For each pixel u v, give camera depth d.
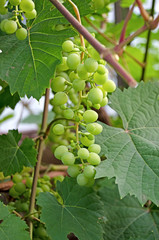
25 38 0.62
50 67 0.60
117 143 0.64
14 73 0.61
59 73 0.68
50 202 0.66
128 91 0.71
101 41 0.97
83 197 0.67
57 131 0.62
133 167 0.62
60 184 0.69
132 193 0.58
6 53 0.62
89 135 0.59
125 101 0.70
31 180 0.75
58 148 0.60
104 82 0.58
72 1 0.63
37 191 0.73
